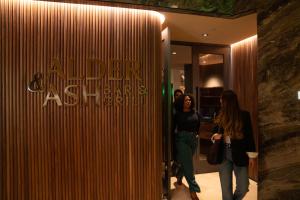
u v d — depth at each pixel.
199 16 3.80
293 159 3.30
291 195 3.33
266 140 3.57
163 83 4.25
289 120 3.32
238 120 3.10
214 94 5.55
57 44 3.32
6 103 3.16
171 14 3.74
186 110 4.24
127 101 3.59
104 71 3.48
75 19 3.38
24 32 3.21
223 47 5.61
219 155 3.24
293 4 3.28
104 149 3.50
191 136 4.17
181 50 5.43
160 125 3.80
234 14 3.77
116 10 3.54
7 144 3.16
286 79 3.35
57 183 3.33
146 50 3.67
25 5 3.21
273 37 3.47
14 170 3.19
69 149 3.37
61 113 3.34
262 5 3.55
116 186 3.55
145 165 3.68
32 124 3.24
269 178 3.54
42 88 3.26
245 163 3.10
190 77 5.50
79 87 3.40
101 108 3.49
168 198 4.08
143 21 3.66
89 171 3.45
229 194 3.27
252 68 4.96
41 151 3.28
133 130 3.62
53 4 3.31
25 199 3.23
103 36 3.49
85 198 3.43
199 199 4.16
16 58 3.18
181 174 4.75
